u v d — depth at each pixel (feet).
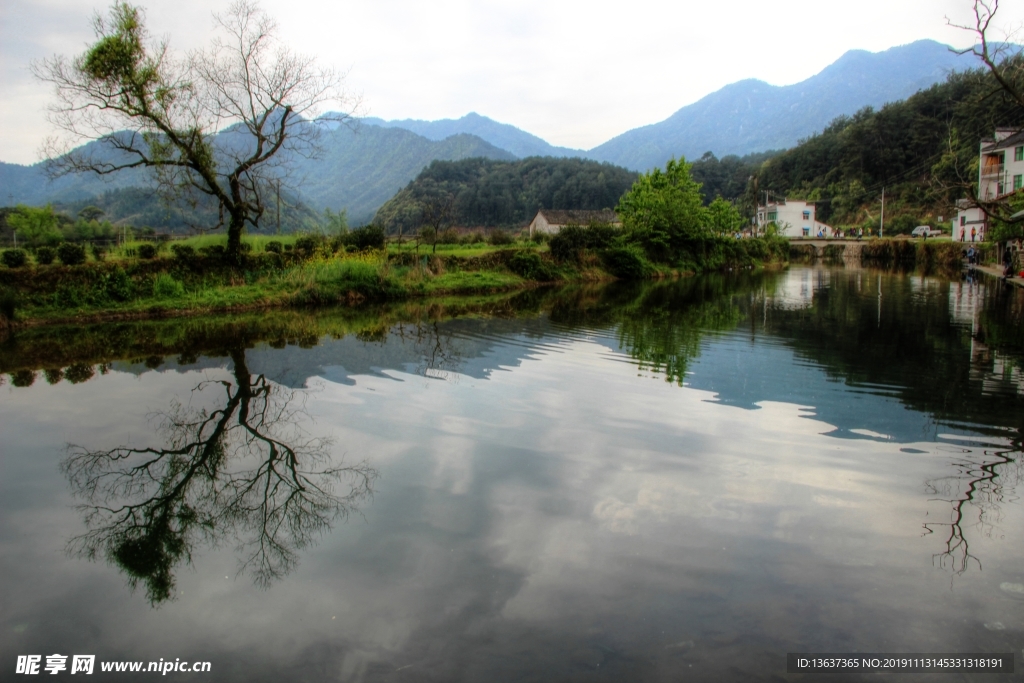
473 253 101.55
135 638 12.88
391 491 19.21
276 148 74.13
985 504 17.74
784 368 34.99
